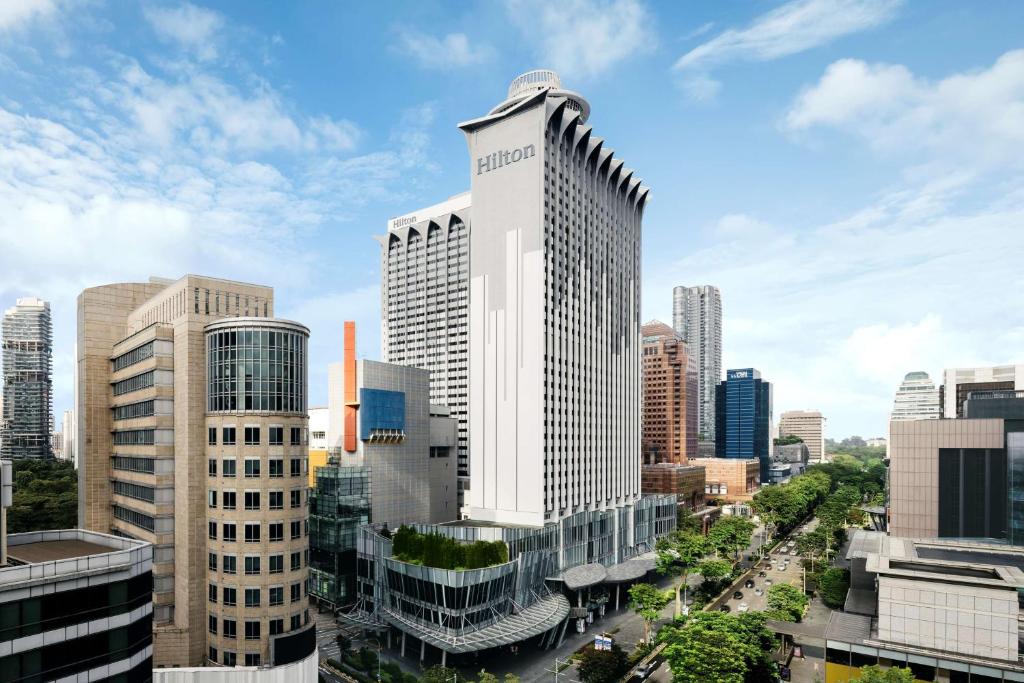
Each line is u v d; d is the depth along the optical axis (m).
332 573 124.25
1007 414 134.62
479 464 141.62
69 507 160.75
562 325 143.25
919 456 124.94
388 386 136.00
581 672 91.44
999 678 72.00
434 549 102.94
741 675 77.44
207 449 87.94
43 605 45.50
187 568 86.44
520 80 175.50
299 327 89.12
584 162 158.38
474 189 148.12
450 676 87.12
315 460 146.88
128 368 103.00
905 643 79.50
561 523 132.38
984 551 107.56
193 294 89.44
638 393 189.50
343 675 95.12
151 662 53.75
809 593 141.88
